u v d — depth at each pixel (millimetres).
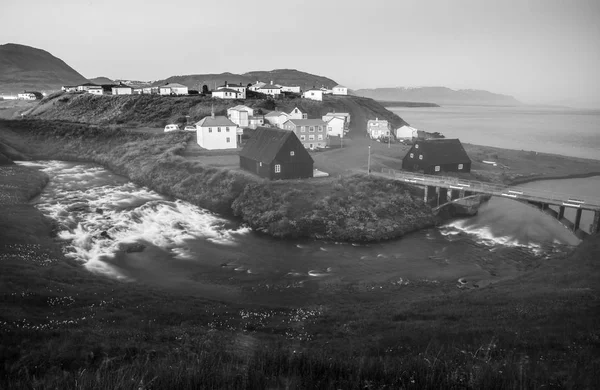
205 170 74375
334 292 38594
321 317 29516
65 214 57594
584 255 43125
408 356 19688
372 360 17859
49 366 16922
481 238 56281
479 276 43688
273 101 148250
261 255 48375
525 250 51844
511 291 34219
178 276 41812
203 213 63156
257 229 57062
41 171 82625
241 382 15336
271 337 24672
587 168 103000
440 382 15336
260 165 71438
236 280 41281
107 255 45719
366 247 52281
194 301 32969
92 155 97812
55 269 36938
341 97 187500
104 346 19734
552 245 53594
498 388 14906
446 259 48719
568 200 54688
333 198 62125
